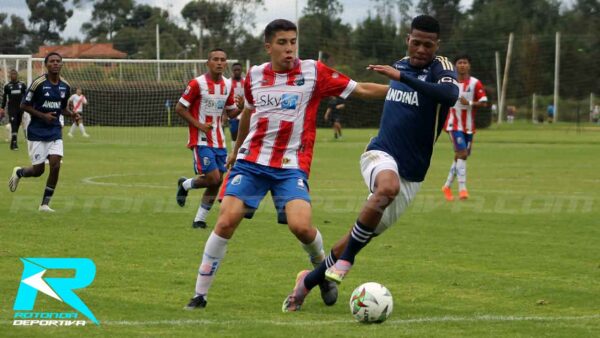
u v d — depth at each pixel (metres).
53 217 30.08
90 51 146.62
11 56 75.06
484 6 167.12
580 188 42.47
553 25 167.88
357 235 16.19
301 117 17.06
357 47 146.62
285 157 17.05
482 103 37.34
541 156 66.69
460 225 29.58
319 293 18.56
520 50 152.62
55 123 31.53
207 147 29.36
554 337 14.66
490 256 23.30
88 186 41.19
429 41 17.58
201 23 153.50
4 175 45.69
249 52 149.88
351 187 41.94
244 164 17.08
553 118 141.62
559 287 19.19
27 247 23.50
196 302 16.69
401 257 23.02
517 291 18.73
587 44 157.38
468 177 48.59
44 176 46.09
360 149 73.06
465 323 15.63
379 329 15.04
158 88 95.38
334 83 17.25
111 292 18.05
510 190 41.50
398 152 17.50
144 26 166.25
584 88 155.62
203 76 29.45
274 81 16.97
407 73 17.91
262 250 23.81
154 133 92.31
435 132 17.58
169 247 24.08
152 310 16.44
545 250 24.36
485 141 90.06
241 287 18.89
